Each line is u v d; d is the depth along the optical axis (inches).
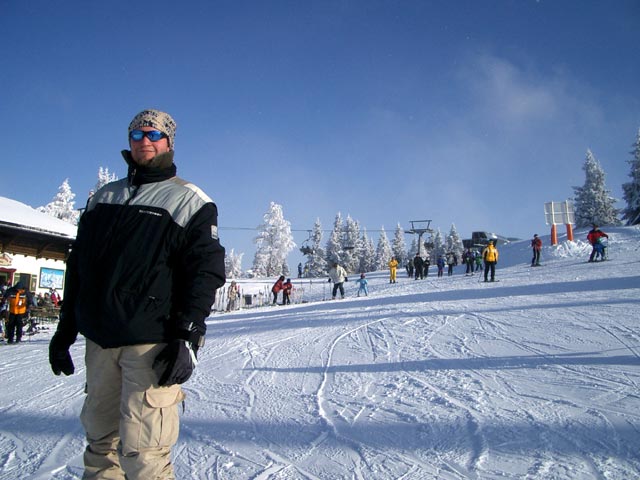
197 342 84.3
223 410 180.1
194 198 92.7
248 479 117.4
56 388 248.8
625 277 581.6
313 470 121.3
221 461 130.4
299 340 345.4
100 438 91.8
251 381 228.4
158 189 93.2
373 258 3412.9
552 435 133.0
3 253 817.5
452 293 614.9
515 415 150.8
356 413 165.5
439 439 136.5
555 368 206.1
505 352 246.1
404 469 118.3
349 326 395.9
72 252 96.6
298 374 236.4
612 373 192.2
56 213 2084.2
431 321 376.8
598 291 477.1
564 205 1152.8
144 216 89.0
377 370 230.7
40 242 881.5
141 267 85.7
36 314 757.3
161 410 84.4
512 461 118.7
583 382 181.9
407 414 160.1
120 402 89.5
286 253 3034.0
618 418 142.5
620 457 117.0
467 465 118.3
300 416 166.7
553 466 114.3
